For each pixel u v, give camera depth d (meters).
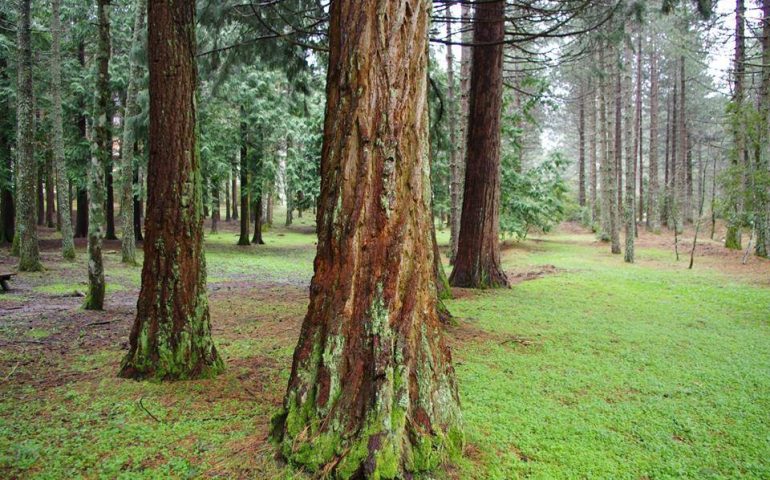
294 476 2.62
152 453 3.04
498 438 3.38
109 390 4.16
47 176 23.84
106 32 7.16
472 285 10.16
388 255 2.85
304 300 9.37
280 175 27.98
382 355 2.75
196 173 4.55
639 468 3.06
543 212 19.19
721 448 3.37
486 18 9.41
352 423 2.69
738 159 15.51
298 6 7.85
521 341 6.03
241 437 3.24
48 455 3.01
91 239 7.82
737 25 15.88
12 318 7.23
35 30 14.87
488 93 9.88
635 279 11.34
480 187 10.10
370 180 2.87
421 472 2.65
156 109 4.38
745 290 9.77
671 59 27.80
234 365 4.98
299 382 2.90
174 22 4.30
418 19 2.98
